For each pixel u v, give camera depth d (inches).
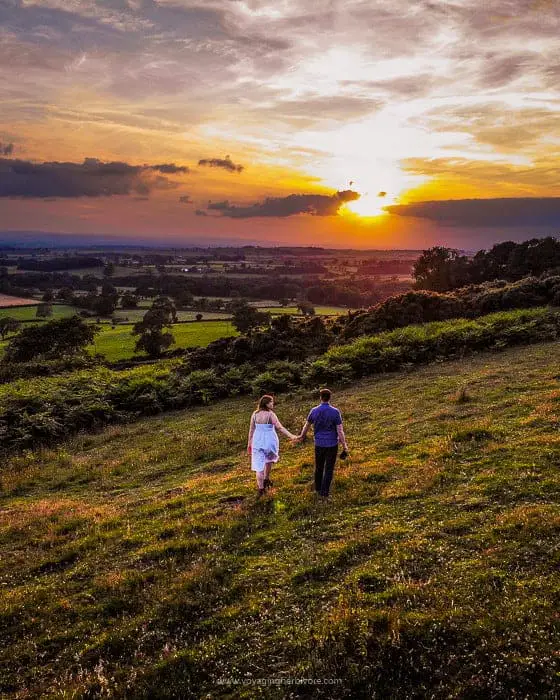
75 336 3390.7
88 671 254.4
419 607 258.7
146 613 292.5
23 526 463.8
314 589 293.7
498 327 1106.7
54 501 547.5
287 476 496.4
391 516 372.5
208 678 241.1
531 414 554.3
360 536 343.6
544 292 1366.9
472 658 224.5
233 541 369.4
